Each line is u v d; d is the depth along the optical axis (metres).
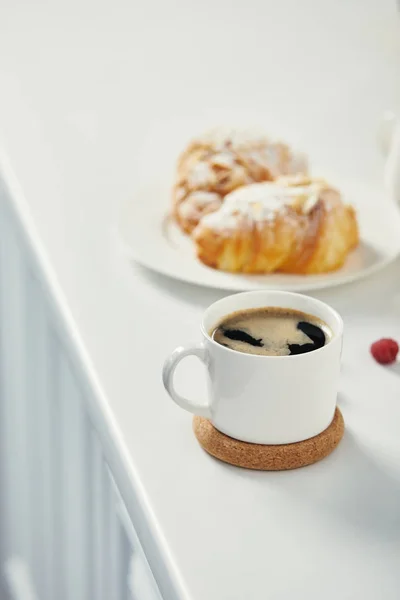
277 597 0.83
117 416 0.97
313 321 0.96
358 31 2.10
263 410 0.91
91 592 1.29
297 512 0.89
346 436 0.95
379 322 1.10
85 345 1.05
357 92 1.75
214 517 0.88
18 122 1.56
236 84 1.83
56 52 1.96
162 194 1.33
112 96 1.72
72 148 1.48
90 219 1.29
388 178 1.30
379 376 1.02
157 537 0.87
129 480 0.92
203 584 0.84
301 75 1.86
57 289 1.14
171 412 0.98
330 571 0.85
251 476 0.92
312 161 1.47
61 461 1.39
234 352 0.90
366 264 1.18
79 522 1.32
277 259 1.16
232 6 2.32
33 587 1.66
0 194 1.50
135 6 2.34
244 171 1.27
